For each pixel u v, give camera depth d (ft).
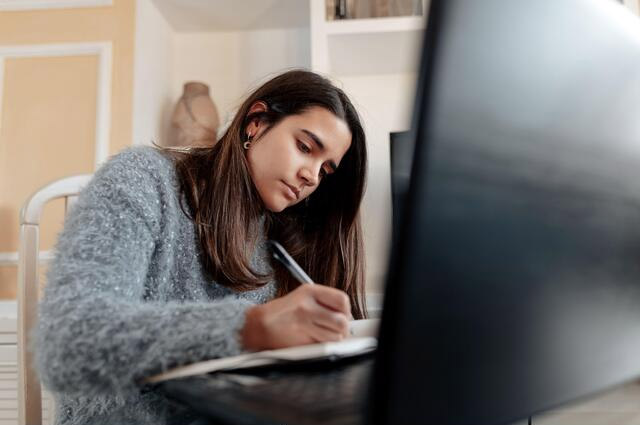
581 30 0.90
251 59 6.77
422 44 0.71
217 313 1.41
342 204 3.46
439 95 0.70
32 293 2.82
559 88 0.86
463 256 0.74
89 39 5.94
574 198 0.89
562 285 0.87
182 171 2.60
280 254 1.95
